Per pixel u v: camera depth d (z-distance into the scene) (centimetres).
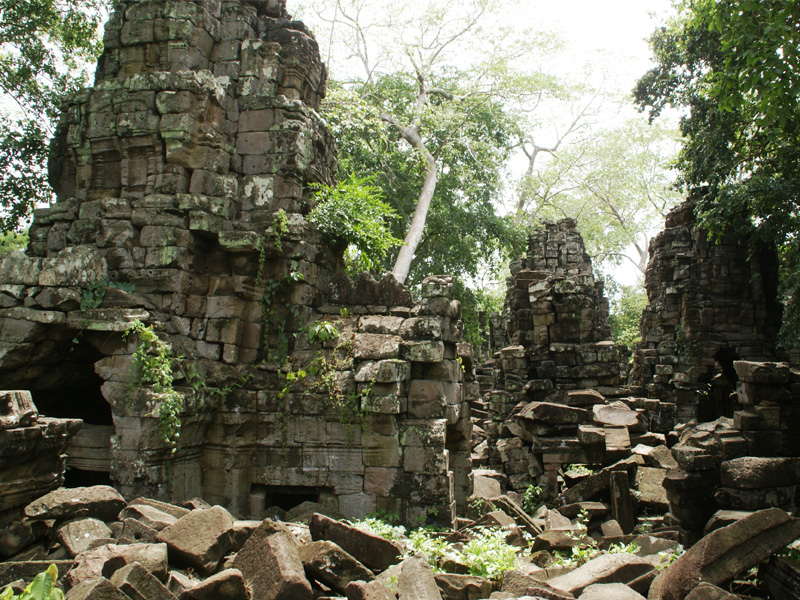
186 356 1010
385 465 990
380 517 972
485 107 2722
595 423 1341
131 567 504
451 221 2803
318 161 1275
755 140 1817
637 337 4119
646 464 1238
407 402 1018
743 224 1888
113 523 707
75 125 1151
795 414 907
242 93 1195
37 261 972
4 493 636
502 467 1574
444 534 905
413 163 2670
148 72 1140
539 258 2452
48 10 1588
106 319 930
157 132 1084
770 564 621
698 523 905
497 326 2722
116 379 931
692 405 2006
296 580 524
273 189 1152
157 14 1148
